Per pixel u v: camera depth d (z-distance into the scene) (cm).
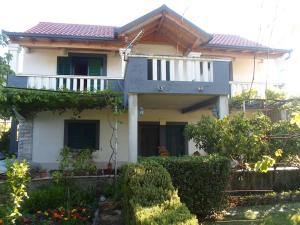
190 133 1012
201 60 1110
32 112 1437
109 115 1511
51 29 1619
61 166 1280
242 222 800
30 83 1338
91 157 1391
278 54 1612
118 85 1370
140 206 502
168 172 762
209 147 989
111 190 1054
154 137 1571
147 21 1355
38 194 947
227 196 948
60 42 1461
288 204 991
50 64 1541
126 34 1353
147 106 1440
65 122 1485
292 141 960
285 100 1168
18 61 1359
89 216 864
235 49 1599
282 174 1135
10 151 1599
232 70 1692
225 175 848
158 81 1072
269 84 1475
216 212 847
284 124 980
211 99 1198
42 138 1463
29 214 877
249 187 1062
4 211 745
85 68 1573
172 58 1096
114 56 1573
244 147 920
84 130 1505
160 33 1585
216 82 1103
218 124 971
